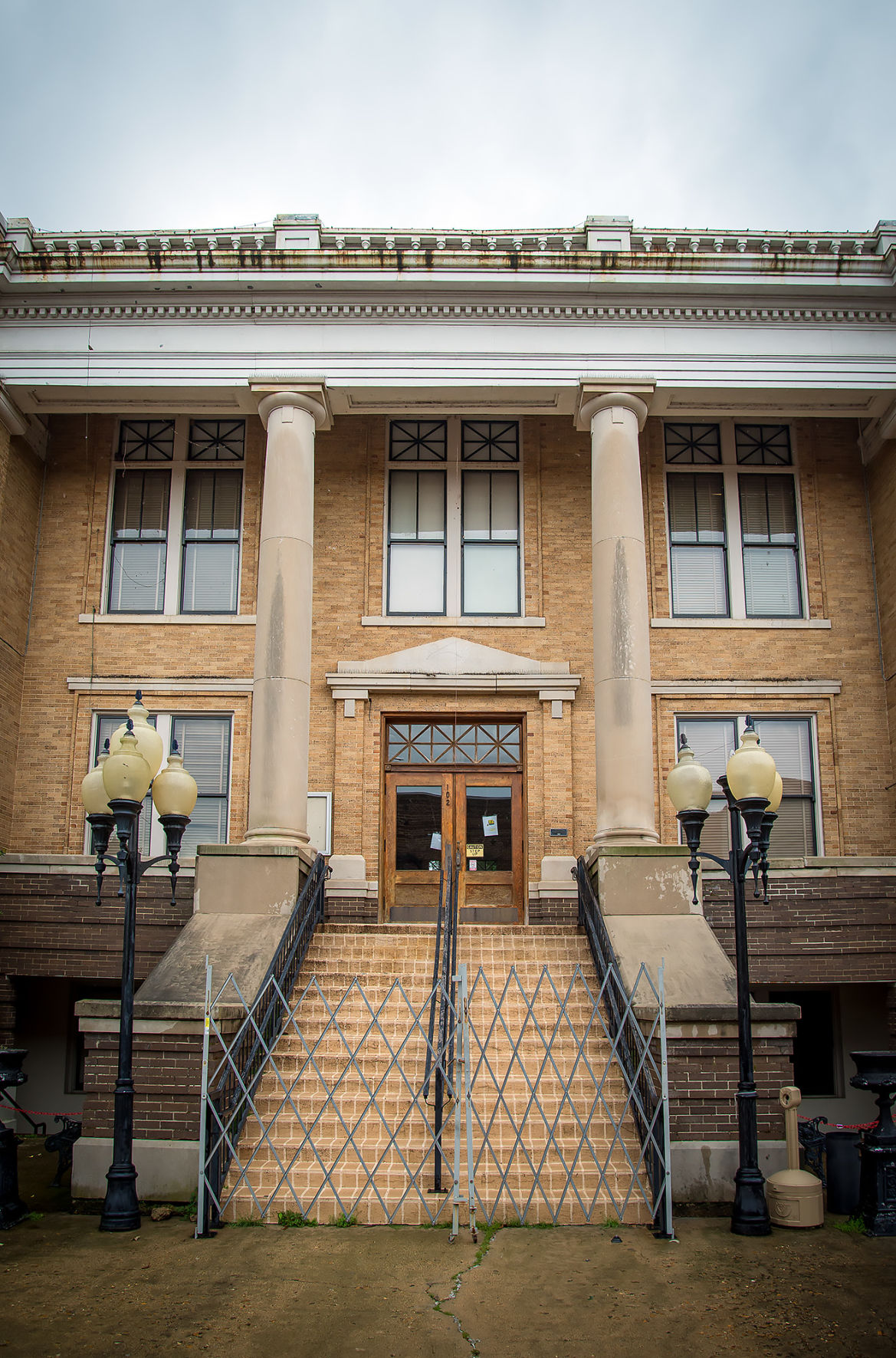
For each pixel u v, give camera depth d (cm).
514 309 1441
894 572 1545
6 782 1505
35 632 1580
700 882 1197
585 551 1612
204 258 1416
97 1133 912
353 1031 1041
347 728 1539
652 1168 852
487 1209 840
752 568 1627
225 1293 699
